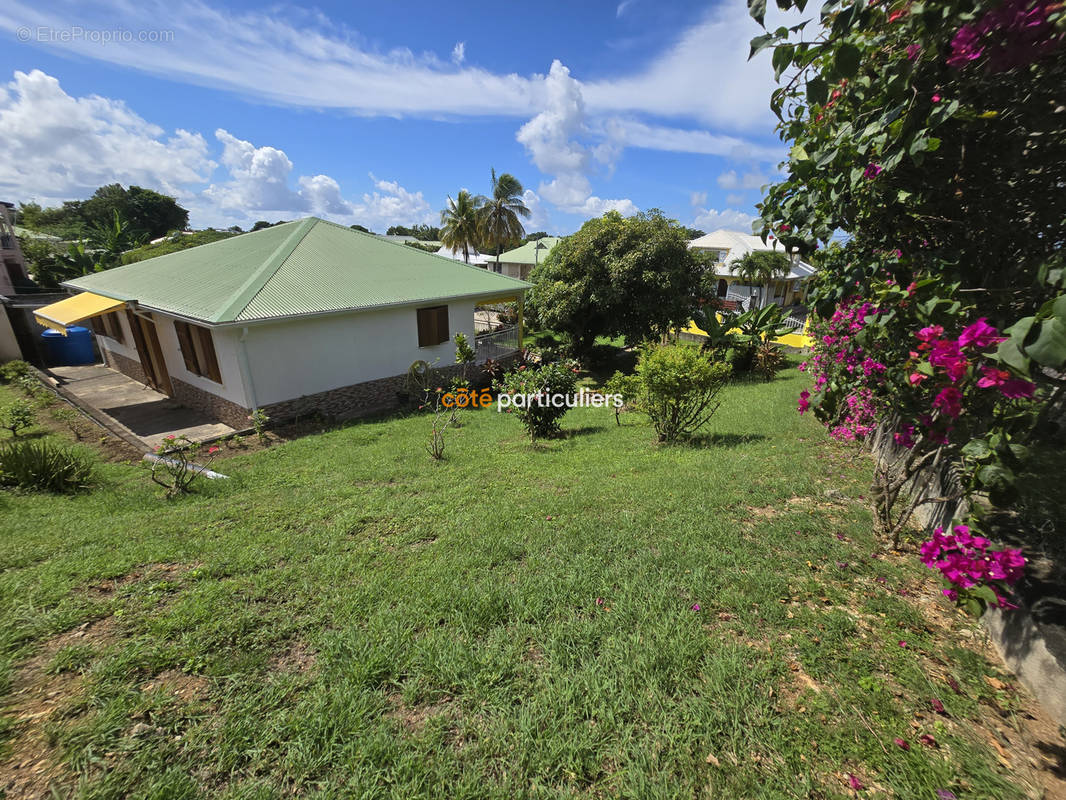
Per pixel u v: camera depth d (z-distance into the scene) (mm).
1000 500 2012
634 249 15602
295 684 2533
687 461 6500
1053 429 3020
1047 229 2057
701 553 3771
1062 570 2639
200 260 13922
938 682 2488
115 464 7746
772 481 5312
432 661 2674
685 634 2854
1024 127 1880
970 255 2281
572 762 2102
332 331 11477
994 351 1887
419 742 2197
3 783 1999
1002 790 1939
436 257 16328
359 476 6516
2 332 16203
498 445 8477
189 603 3238
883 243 2559
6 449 7047
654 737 2221
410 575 3635
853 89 2146
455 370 14766
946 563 2203
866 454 6172
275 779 2051
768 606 3074
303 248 13195
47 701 2412
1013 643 2566
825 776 2039
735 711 2318
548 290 17125
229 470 7258
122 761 2105
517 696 2449
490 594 3301
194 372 11438
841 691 2439
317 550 4125
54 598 3303
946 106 1755
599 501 5055
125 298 11703
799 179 2551
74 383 14875
